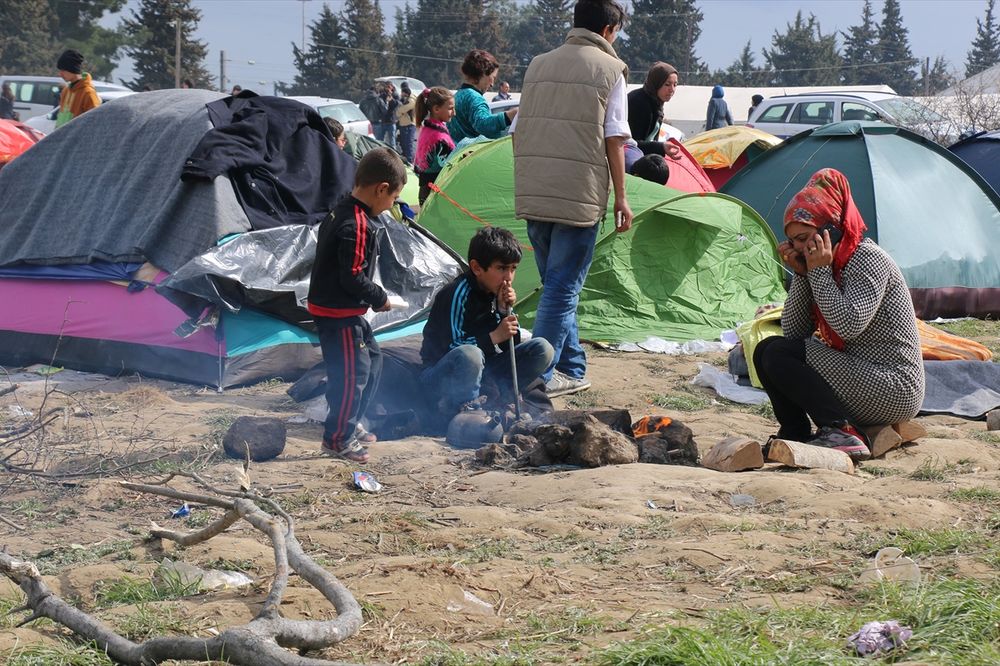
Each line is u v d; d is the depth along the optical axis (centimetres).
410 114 2330
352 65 8244
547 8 9869
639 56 8894
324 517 457
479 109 979
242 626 288
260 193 771
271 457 556
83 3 6481
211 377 729
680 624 322
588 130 664
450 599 347
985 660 278
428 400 629
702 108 4688
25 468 522
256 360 737
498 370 636
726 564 387
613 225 944
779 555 398
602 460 544
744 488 495
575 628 323
